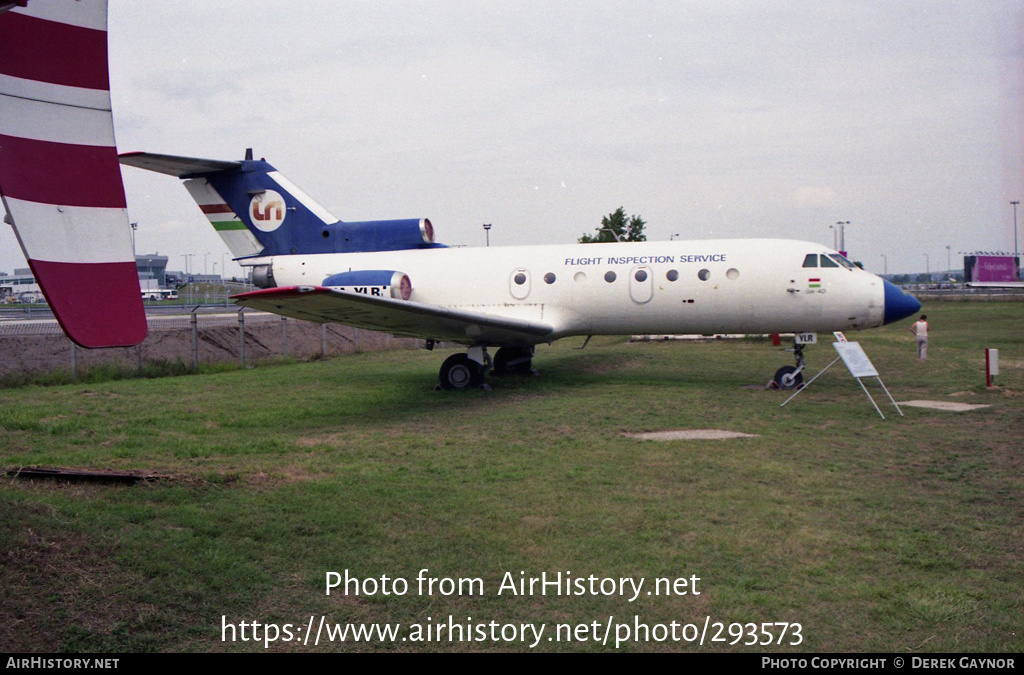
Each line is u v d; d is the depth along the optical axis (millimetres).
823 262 15438
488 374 18688
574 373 18859
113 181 3158
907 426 11211
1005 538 6242
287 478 8086
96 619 4520
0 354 19016
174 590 4992
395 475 8273
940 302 57094
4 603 4449
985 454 9273
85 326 3008
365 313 13188
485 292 17125
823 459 9008
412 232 18172
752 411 12656
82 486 7270
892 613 4910
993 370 15375
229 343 24422
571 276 16609
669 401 13781
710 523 6602
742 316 15812
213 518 6453
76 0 3115
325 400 14133
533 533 6332
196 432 10992
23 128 2977
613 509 6977
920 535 6289
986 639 4559
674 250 16188
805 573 5535
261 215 18906
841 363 20797
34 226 2936
